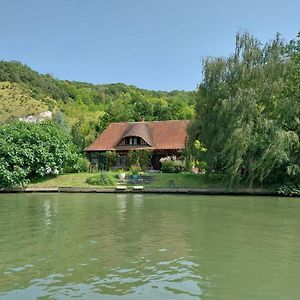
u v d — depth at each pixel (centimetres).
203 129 3888
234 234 1584
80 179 4438
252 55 3781
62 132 4966
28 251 1288
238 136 3478
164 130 5797
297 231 1650
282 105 3584
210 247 1345
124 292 894
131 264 1126
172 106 9200
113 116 8162
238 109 3566
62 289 914
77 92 14138
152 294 882
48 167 4569
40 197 3497
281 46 3794
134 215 2164
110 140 5897
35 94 12506
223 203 2838
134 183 4172
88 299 852
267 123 3531
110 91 14962
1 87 12344
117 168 5506
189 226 1780
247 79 3731
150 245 1378
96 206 2655
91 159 5884
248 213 2247
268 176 3684
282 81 3644
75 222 1909
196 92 4056
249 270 1074
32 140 4462
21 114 10994
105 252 1273
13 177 4197
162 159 5094
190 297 866
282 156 3447
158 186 3984
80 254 1246
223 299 859
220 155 3731
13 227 1762
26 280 980
